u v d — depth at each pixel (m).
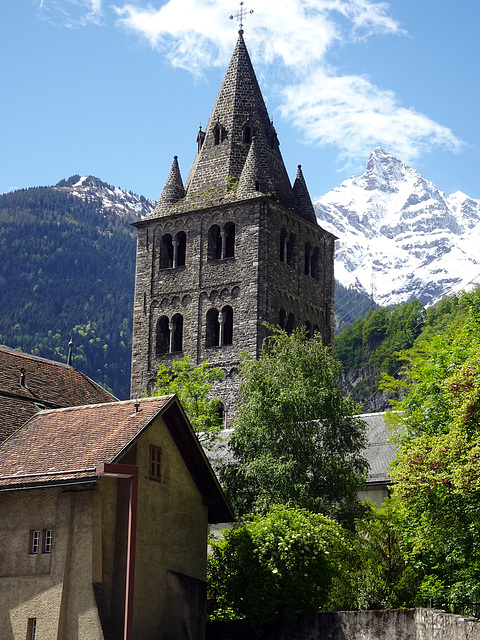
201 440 68.00
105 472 34.88
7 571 37.94
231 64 89.31
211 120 88.25
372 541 46.81
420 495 38.19
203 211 84.56
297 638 40.62
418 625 36.75
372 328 191.12
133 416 39.88
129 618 33.69
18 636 37.06
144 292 86.62
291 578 41.41
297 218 85.25
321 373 54.22
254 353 79.75
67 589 36.66
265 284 81.00
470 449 36.62
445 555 41.12
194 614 40.12
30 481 37.12
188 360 76.44
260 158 85.56
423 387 45.97
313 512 49.47
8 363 47.88
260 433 51.94
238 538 43.38
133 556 34.38
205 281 83.56
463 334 47.19
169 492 41.19
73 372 51.78
